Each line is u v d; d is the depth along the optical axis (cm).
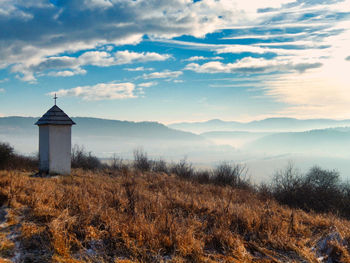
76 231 426
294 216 658
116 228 440
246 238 500
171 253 404
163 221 498
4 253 347
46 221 449
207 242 455
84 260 359
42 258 348
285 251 464
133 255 386
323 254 464
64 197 568
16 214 465
